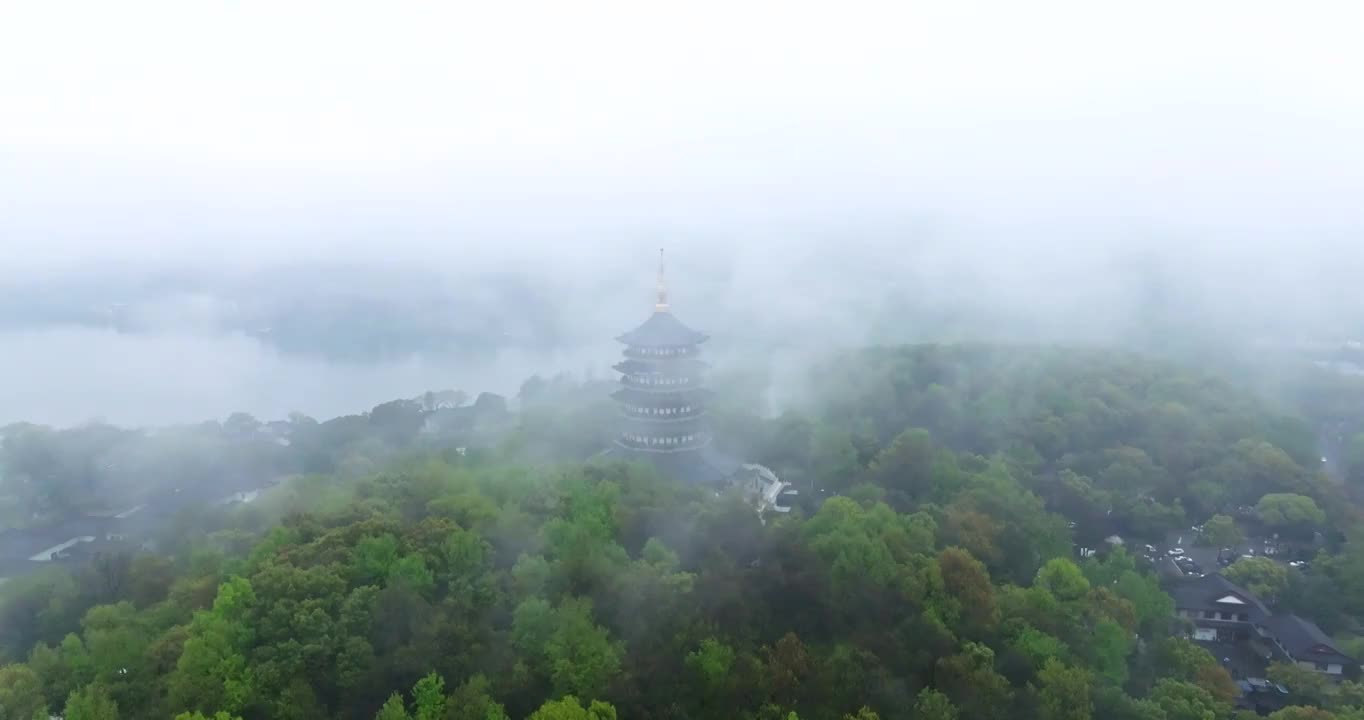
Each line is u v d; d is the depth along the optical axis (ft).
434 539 412.98
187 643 344.08
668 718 357.00
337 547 403.34
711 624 393.70
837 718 364.79
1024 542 530.27
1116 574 519.19
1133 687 430.20
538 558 410.11
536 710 354.74
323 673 351.67
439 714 331.77
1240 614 541.75
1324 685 458.91
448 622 370.53
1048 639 417.49
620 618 393.29
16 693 338.54
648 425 587.27
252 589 372.79
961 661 393.29
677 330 595.47
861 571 430.61
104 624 388.16
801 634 412.77
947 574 444.96
